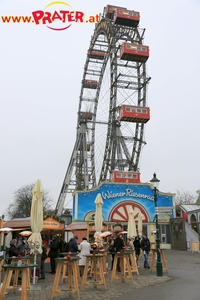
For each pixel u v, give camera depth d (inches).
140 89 1716.3
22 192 3260.3
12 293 400.5
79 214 1338.6
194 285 436.8
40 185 516.1
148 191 1449.3
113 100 1628.9
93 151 2117.4
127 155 1676.9
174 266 702.5
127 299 354.3
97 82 2220.7
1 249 765.3
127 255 486.3
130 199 1411.2
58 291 350.3
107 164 1663.4
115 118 1654.8
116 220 1365.7
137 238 721.0
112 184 1413.6
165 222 1417.3
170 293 380.8
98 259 438.9
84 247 507.8
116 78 1626.5
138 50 1609.3
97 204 740.7
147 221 1402.6
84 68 2164.1
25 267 306.5
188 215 1341.0
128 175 1471.5
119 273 589.6
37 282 488.1
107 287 438.6
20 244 515.5
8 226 791.1
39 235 486.3
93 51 2123.5
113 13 1888.5
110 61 1701.5
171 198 1461.6
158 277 526.3
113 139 1674.5
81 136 2128.4
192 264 743.7
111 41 1710.1
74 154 2096.5
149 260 866.8
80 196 1362.0
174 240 1350.9
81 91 2217.0
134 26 1787.6
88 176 2050.9
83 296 377.1
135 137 1684.3
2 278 514.6
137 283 467.8
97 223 714.8
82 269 563.2
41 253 497.4
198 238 1218.0
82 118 2193.7
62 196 2003.0
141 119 1598.2
